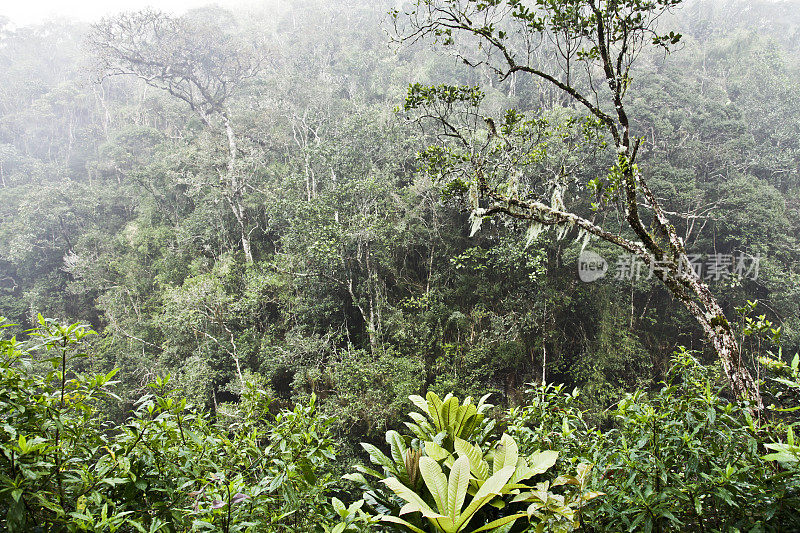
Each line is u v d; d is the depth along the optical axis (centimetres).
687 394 260
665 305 1490
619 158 362
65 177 2806
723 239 1495
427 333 1405
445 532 182
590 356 1356
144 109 2977
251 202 1914
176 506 204
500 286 1465
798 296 1329
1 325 179
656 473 211
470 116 1644
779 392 267
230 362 1466
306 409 254
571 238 1459
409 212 1504
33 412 168
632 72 1944
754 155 1791
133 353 1673
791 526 179
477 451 224
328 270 1463
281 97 2223
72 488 177
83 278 2106
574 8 394
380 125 1728
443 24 449
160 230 2089
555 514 191
